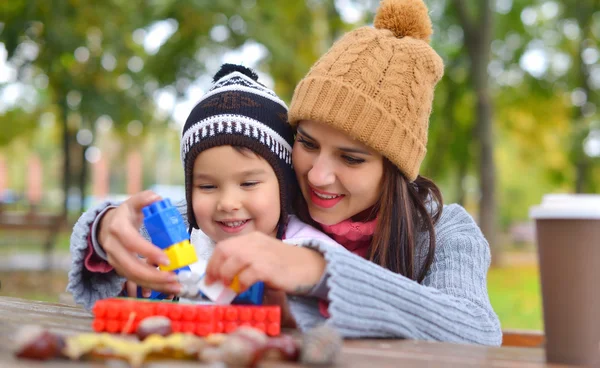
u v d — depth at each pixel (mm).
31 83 9125
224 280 1258
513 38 14258
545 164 17281
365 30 1811
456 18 13234
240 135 1724
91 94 8430
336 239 1825
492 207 11523
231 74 1975
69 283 1515
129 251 1353
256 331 997
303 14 10688
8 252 12469
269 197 1763
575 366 1025
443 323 1362
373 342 1238
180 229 1347
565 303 1031
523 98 14914
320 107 1654
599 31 14375
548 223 1049
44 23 7461
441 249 1761
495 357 1100
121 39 8680
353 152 1671
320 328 1007
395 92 1692
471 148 14688
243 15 8852
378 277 1303
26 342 913
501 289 8906
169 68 9203
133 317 1195
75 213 13305
